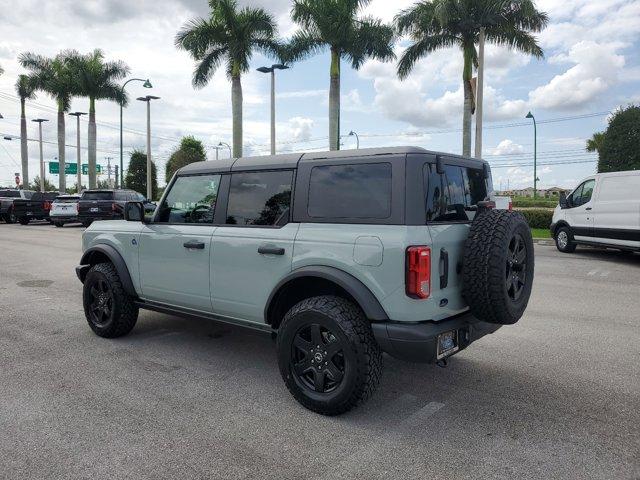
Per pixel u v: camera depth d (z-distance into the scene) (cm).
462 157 411
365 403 395
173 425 359
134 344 549
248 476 296
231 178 455
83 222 2312
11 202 2786
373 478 294
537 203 3347
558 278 985
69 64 3797
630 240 1181
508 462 311
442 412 382
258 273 418
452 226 374
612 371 470
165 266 498
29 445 329
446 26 2336
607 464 309
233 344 551
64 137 4062
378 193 362
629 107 2641
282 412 382
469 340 384
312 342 378
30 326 622
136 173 6000
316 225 389
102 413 378
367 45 2438
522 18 2278
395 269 343
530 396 412
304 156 411
